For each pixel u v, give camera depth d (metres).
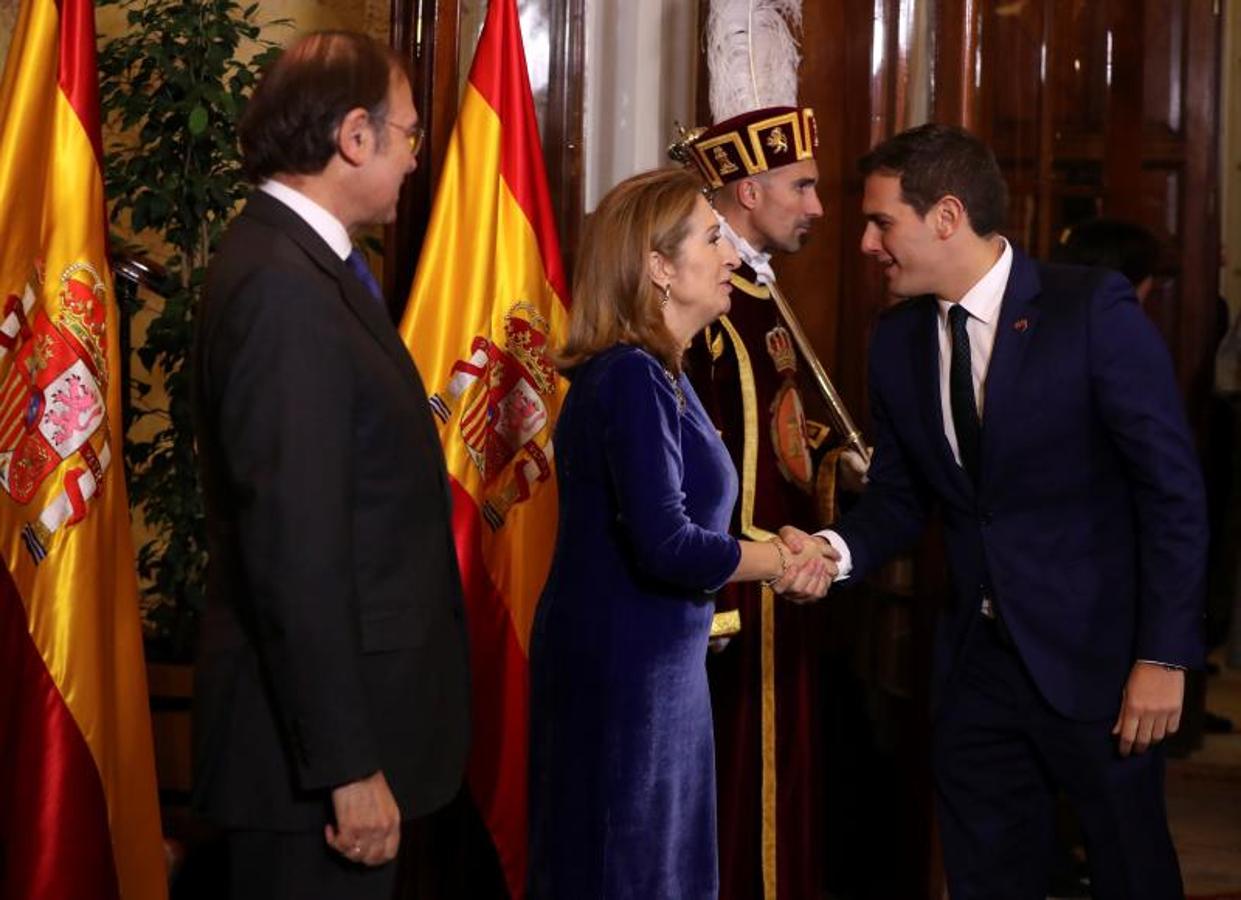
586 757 2.58
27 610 2.97
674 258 2.63
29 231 3.02
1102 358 2.75
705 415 2.74
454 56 3.62
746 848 3.35
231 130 3.83
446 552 2.42
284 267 2.23
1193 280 5.73
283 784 2.26
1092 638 2.82
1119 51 5.23
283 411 2.15
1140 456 2.73
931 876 3.80
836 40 4.15
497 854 3.58
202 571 3.83
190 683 3.79
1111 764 2.82
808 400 3.90
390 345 2.37
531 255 3.47
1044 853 3.01
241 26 3.90
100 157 3.11
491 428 3.43
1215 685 6.54
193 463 3.77
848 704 4.18
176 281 3.90
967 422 2.89
